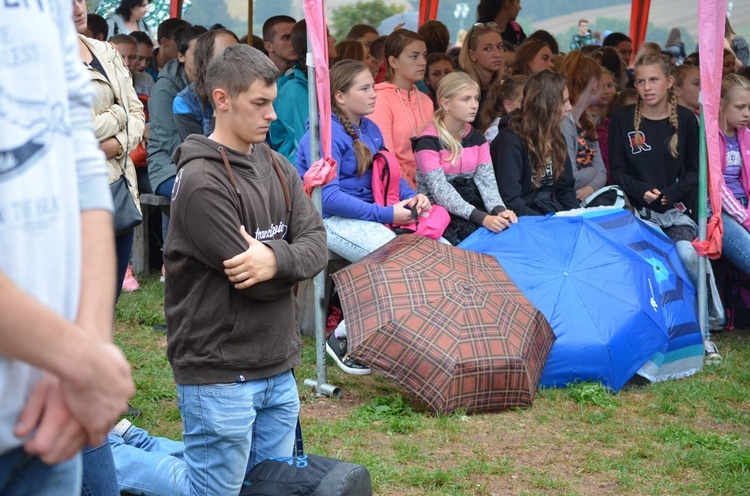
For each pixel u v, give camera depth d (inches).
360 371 196.1
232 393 107.6
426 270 186.2
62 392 47.2
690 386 198.2
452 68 307.6
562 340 191.5
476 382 176.2
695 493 147.7
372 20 646.5
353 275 184.1
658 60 245.6
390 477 146.9
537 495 144.0
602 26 673.0
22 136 49.1
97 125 140.6
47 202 50.1
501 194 221.8
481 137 223.0
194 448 111.3
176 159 108.3
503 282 191.6
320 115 179.8
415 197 207.5
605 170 261.6
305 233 114.3
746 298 247.6
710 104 208.1
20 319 43.6
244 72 105.2
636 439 168.7
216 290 106.3
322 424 170.1
